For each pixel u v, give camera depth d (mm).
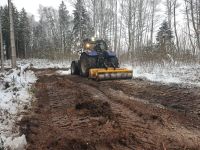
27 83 11609
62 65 27562
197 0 26547
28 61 45344
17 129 5496
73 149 4535
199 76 13320
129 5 32688
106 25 32500
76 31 38719
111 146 4637
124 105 7492
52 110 7141
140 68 16891
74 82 12297
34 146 4680
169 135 5172
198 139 5000
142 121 6020
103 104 7340
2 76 13781
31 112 6902
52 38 59875
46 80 13383
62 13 54312
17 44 55688
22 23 56656
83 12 37875
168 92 9336
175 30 31781
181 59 19016
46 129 5566
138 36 32219
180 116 6504
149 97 8703
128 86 10703
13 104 7480
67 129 5531
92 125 5723
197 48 21891
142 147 4594
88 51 13867
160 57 18094
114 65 13016
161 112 6801
